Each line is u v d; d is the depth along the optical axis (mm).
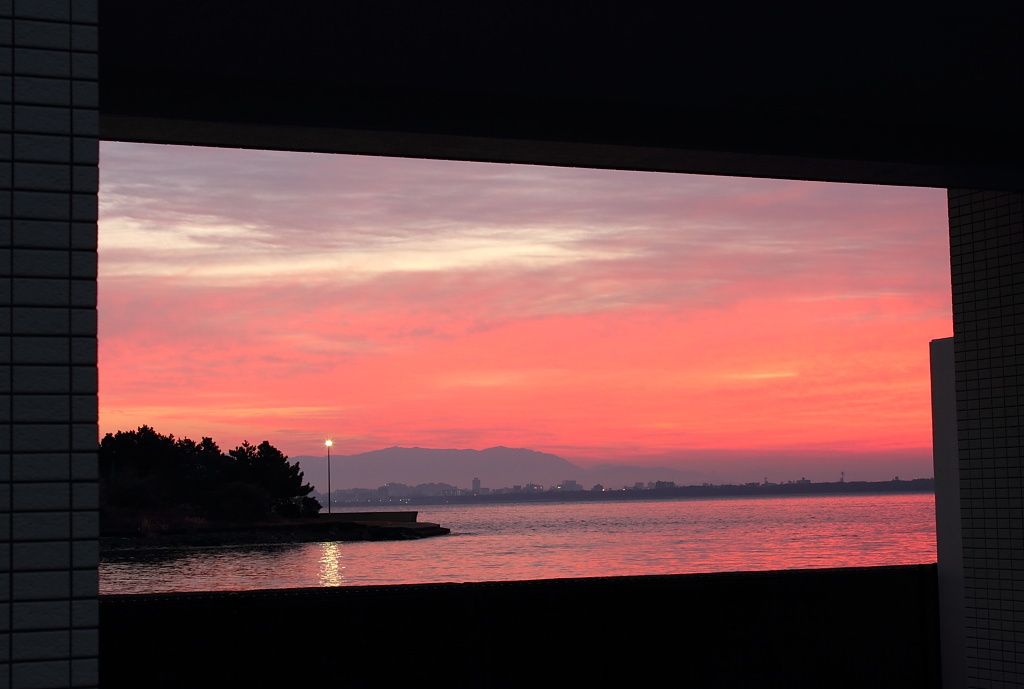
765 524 121750
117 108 5793
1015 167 7168
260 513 99688
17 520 2166
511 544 80625
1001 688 7137
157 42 5562
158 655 5742
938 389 8188
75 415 2232
